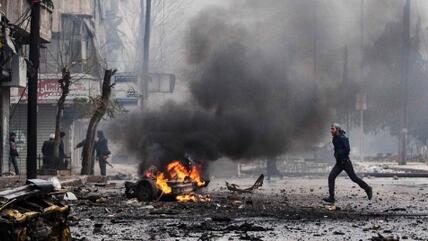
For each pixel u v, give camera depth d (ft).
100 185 142.61
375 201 106.11
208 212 84.64
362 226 71.51
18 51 179.93
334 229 68.69
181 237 61.26
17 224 45.29
